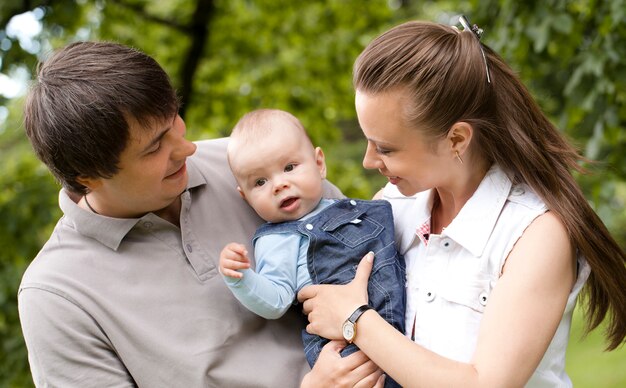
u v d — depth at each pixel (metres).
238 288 1.64
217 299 1.77
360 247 1.78
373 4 6.35
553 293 1.54
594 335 7.83
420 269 1.76
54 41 5.32
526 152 1.64
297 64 6.31
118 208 1.74
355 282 1.70
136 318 1.72
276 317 1.72
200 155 1.98
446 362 1.50
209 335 1.74
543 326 1.52
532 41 3.43
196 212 1.85
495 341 1.50
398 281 1.75
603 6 3.21
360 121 1.64
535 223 1.60
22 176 5.07
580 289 1.67
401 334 1.58
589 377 6.80
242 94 6.26
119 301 1.72
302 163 1.84
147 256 1.76
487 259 1.62
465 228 1.66
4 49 4.41
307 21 6.32
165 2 6.05
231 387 1.74
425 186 1.67
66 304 1.69
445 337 1.66
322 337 1.75
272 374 1.76
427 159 1.63
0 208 4.71
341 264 1.77
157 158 1.64
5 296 4.53
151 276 1.75
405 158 1.62
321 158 1.94
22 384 4.50
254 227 1.92
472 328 1.64
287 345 1.83
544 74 3.98
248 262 1.64
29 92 1.66
